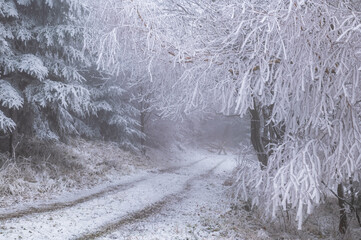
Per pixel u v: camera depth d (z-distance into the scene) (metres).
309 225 8.05
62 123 14.27
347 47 4.17
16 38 10.88
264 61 4.36
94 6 5.75
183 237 6.39
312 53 4.36
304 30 4.30
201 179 16.11
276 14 3.98
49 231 6.14
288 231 7.52
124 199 9.95
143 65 6.00
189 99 5.24
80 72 17.34
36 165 11.07
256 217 8.21
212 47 4.98
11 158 10.71
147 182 13.82
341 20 4.20
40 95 11.04
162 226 7.17
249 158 6.17
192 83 5.14
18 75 11.33
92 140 18.56
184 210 9.08
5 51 10.18
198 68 5.09
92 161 14.93
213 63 4.86
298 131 5.12
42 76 11.10
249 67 4.46
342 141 4.34
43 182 10.44
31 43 11.83
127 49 5.68
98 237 6.11
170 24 5.81
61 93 11.04
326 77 4.60
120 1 5.08
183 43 5.55
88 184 11.84
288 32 4.23
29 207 7.96
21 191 9.15
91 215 7.72
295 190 4.14
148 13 5.18
